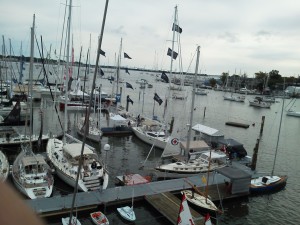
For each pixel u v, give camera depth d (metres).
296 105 138.62
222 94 161.88
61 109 66.12
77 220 21.78
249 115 95.06
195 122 73.12
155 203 25.30
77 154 28.58
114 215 24.28
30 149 29.73
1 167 27.94
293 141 61.06
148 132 47.78
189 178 31.17
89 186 26.67
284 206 29.31
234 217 26.69
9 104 59.09
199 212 25.50
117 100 63.72
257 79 190.00
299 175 39.59
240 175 29.08
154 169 32.84
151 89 145.88
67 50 35.12
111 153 42.09
